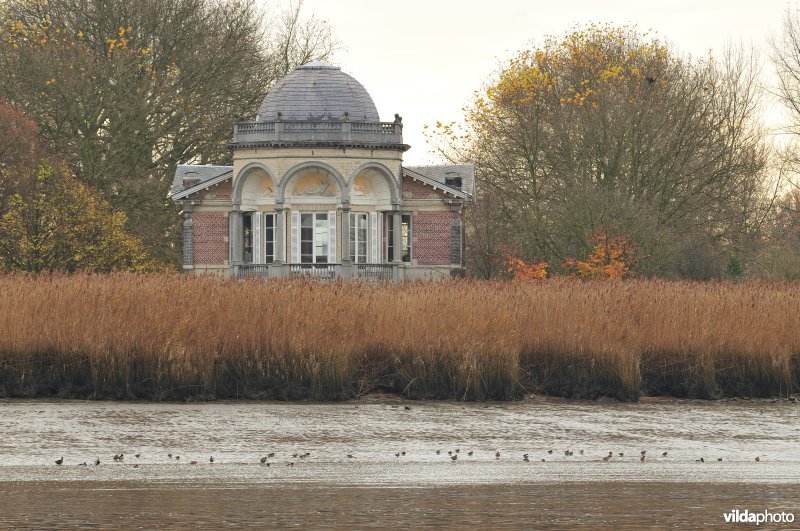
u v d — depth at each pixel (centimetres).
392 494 4722
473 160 15650
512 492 4784
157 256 15262
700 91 14488
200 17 16100
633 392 7269
